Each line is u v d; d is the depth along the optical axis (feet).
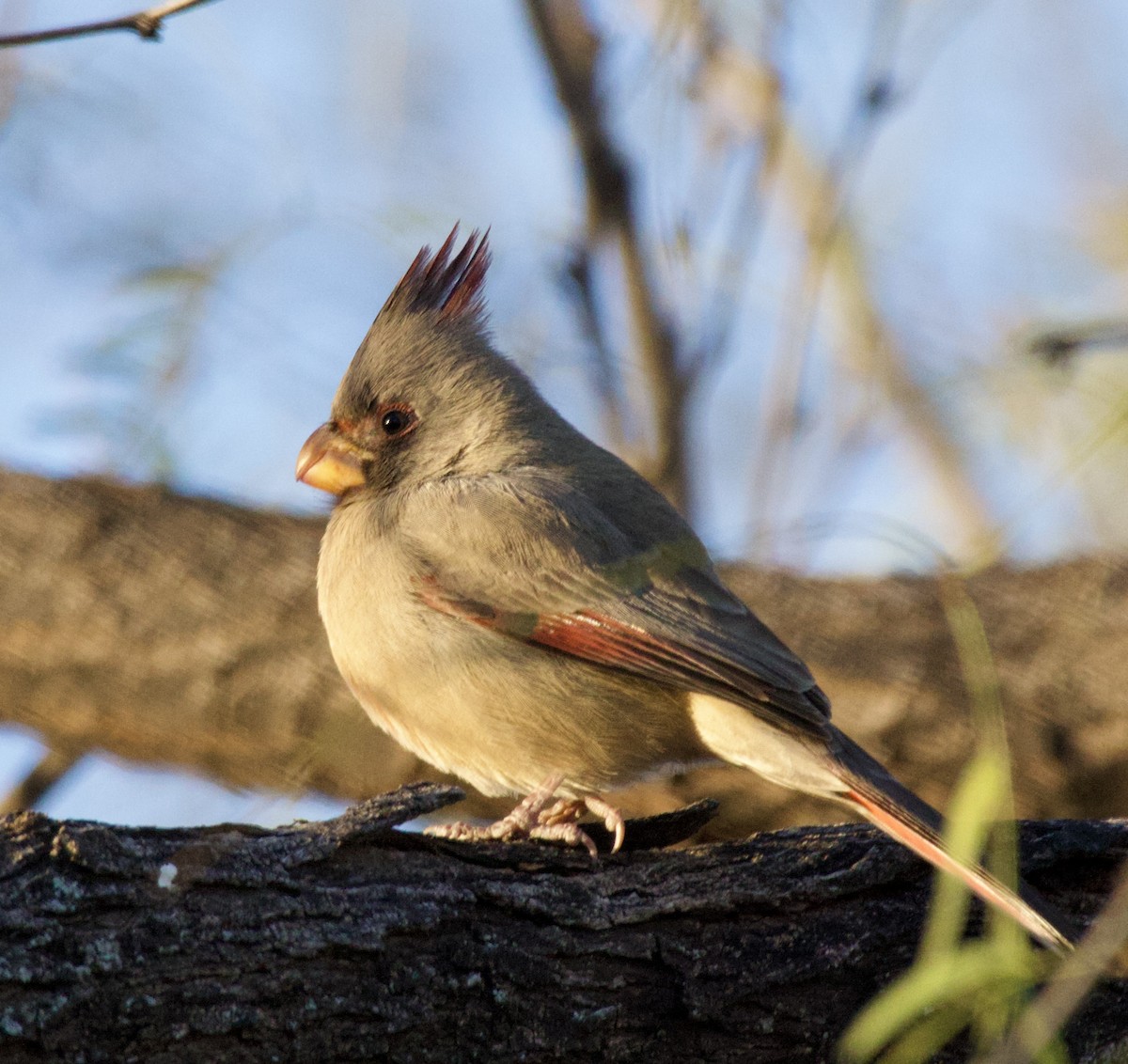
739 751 29.73
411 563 30.96
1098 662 35.32
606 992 23.56
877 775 27.94
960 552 40.63
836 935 24.50
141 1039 20.93
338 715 36.50
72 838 21.18
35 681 37.70
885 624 36.81
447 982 22.70
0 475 39.19
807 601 37.40
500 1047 22.97
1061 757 35.17
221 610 37.32
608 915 23.79
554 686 30.22
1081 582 36.58
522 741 30.68
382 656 31.17
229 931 21.59
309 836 22.76
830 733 28.78
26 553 37.93
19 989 20.40
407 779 36.91
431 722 31.17
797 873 24.86
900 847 25.25
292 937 21.88
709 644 29.73
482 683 30.40
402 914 22.67
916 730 35.63
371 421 34.37
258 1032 21.52
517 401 34.42
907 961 24.43
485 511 31.22
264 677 36.83
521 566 30.50
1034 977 20.36
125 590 37.42
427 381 34.27
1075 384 36.37
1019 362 37.42
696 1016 23.66
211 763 38.24
